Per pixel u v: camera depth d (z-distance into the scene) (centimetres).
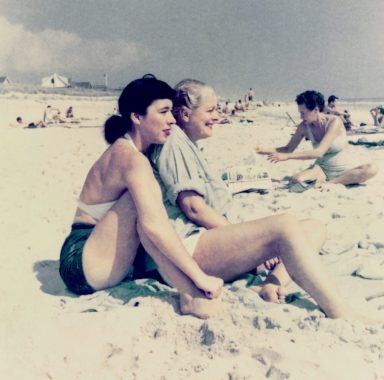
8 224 382
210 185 248
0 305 233
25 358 188
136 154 227
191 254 227
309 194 445
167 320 207
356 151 696
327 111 948
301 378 167
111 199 237
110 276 238
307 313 206
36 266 291
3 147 820
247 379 170
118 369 184
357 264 259
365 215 377
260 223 217
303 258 205
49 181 557
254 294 219
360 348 186
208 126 251
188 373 177
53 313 224
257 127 1161
